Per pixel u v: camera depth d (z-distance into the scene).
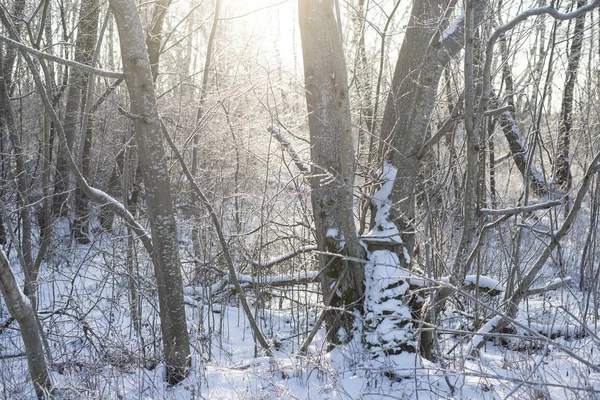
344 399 3.80
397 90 4.71
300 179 5.54
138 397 3.88
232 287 6.10
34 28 9.11
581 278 6.20
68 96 9.36
